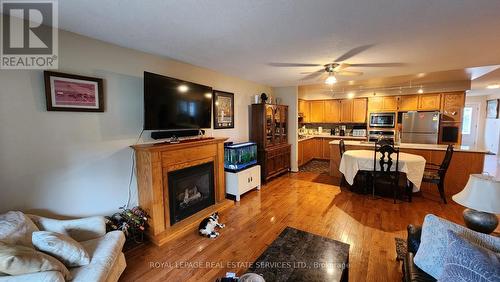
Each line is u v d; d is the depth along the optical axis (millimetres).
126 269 2062
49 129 2000
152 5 1606
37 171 1944
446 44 2412
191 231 2752
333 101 7039
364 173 4047
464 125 8141
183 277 1963
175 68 3092
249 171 3990
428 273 1366
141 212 2539
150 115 2562
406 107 5992
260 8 1651
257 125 4688
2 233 1418
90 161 2285
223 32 2107
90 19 1839
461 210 3244
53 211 2047
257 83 5000
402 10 1677
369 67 3436
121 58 2496
